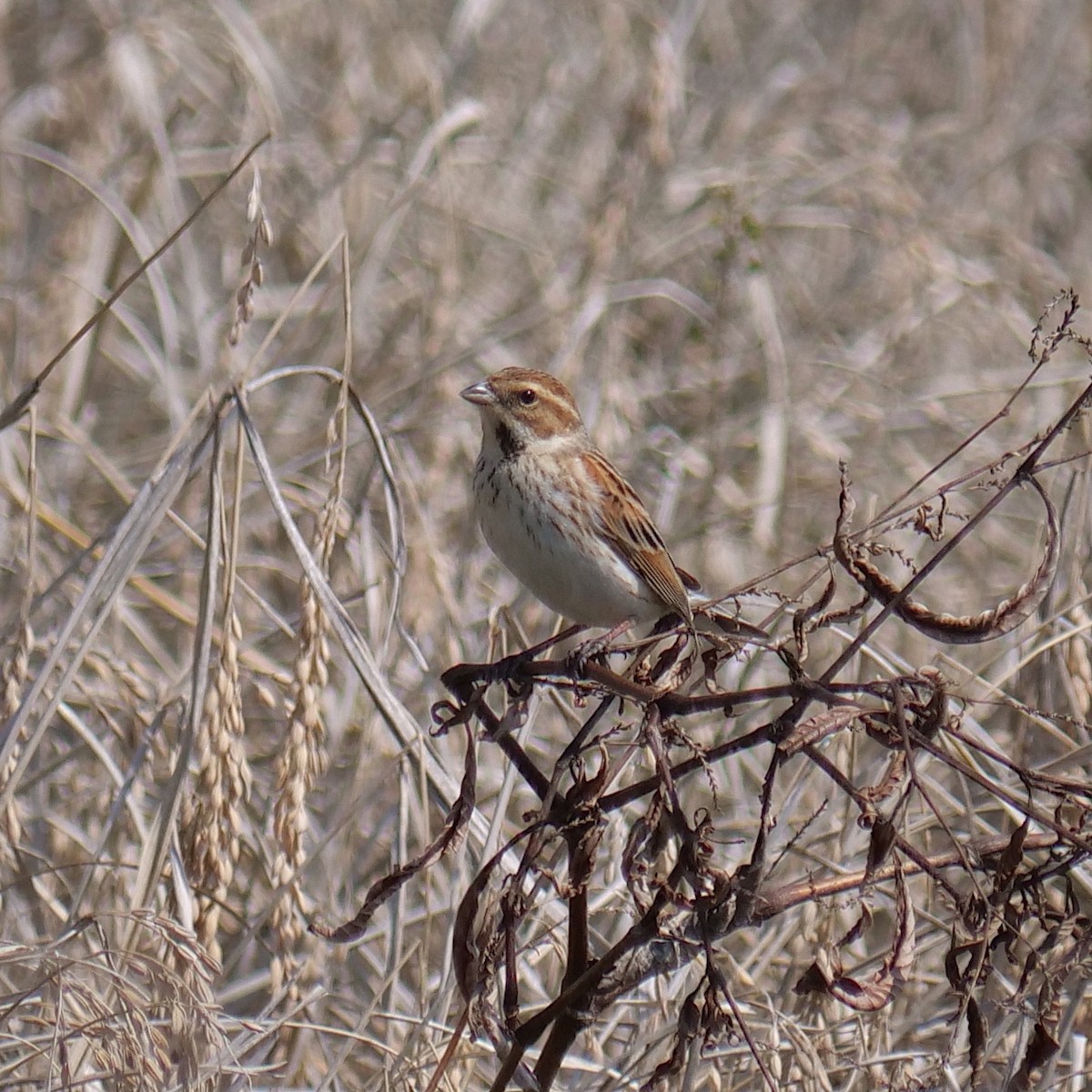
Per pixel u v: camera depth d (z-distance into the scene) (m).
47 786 9.84
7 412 8.17
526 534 9.06
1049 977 6.15
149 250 12.50
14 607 10.32
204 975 6.80
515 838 6.07
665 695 5.93
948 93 18.89
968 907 5.94
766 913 6.02
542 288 13.89
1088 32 19.28
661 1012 7.88
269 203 14.17
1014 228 16.22
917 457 13.62
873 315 15.30
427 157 12.92
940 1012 8.54
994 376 14.48
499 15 17.22
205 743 6.95
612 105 16.08
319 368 7.96
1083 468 9.96
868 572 6.15
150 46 14.77
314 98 15.95
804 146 16.61
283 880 6.97
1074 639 8.86
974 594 12.39
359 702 10.41
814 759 5.80
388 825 9.71
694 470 13.10
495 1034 6.05
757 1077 7.84
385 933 9.24
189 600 11.48
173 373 12.50
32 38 15.07
